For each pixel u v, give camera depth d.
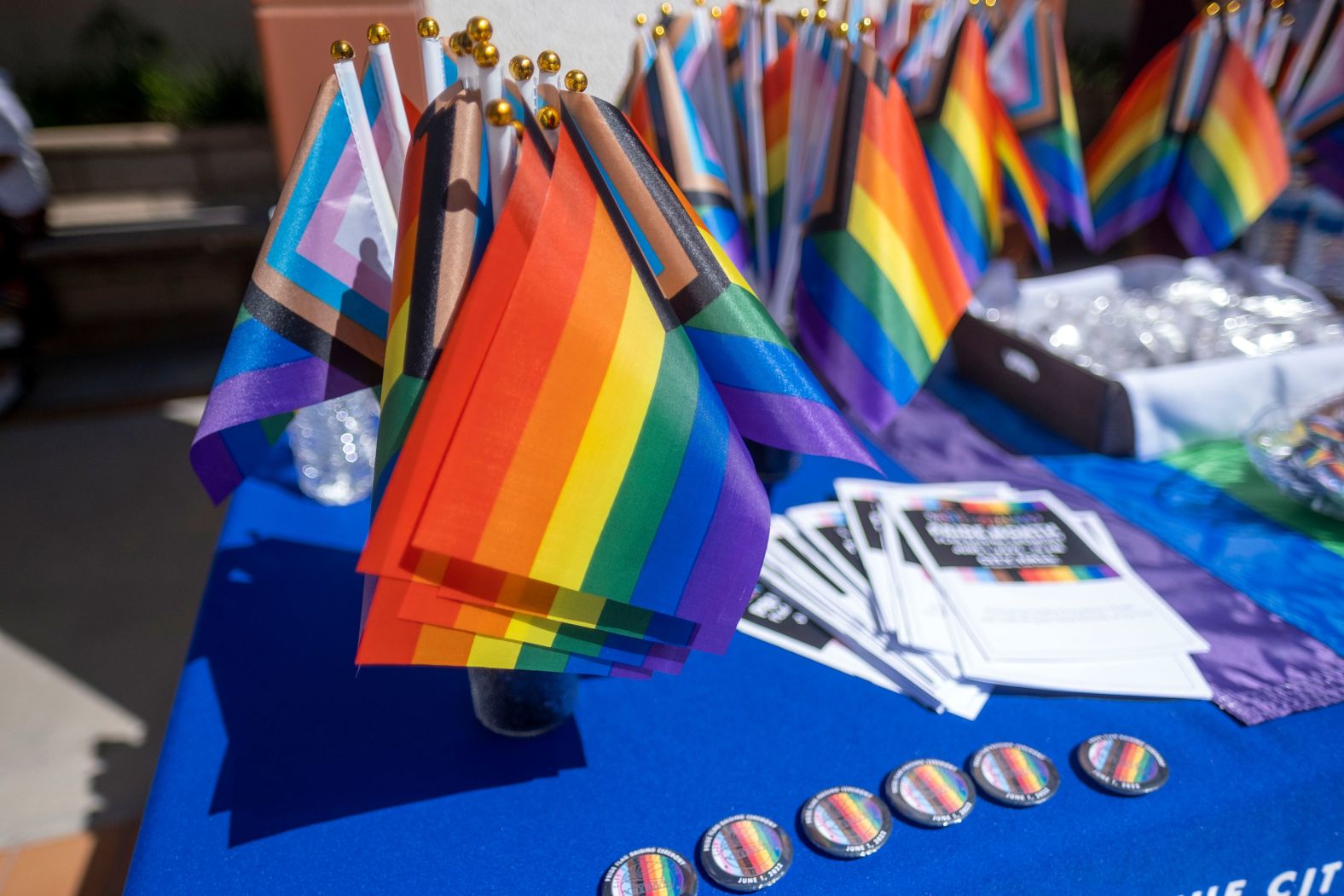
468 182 0.57
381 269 0.68
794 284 1.09
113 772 1.71
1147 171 1.37
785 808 0.69
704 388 0.58
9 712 1.87
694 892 0.61
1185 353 1.35
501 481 0.53
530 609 0.58
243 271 4.04
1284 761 0.72
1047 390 1.33
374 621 0.56
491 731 0.77
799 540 1.02
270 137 4.03
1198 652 0.84
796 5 1.34
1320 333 1.37
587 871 0.64
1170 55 1.32
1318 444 1.07
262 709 0.80
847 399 0.98
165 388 3.45
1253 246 1.82
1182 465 1.23
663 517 0.58
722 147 1.07
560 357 0.53
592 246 0.54
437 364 0.55
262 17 1.11
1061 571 0.94
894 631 0.85
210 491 0.73
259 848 0.66
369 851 0.66
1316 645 0.86
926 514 1.05
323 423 1.11
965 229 1.04
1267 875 0.73
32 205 3.07
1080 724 0.76
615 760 0.74
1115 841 0.66
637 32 1.20
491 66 0.54
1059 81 1.19
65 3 4.27
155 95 4.13
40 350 3.74
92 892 1.46
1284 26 1.34
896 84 0.93
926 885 0.62
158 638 2.10
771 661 0.86
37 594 2.27
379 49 0.63
